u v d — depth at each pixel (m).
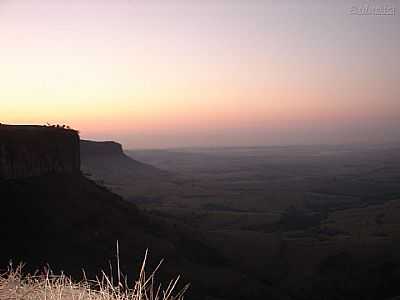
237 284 32.84
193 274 31.92
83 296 3.79
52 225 30.44
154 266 29.77
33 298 3.72
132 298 3.75
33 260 24.53
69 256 26.31
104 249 29.55
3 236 26.36
